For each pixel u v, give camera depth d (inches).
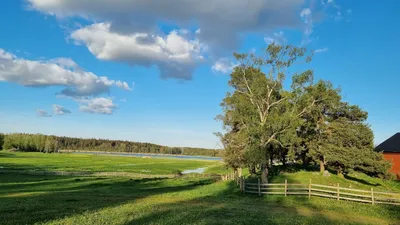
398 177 2305.6
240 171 1953.7
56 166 3469.5
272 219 802.8
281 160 2365.9
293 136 1617.9
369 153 1768.0
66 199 1120.8
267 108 1679.4
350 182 1825.8
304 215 908.6
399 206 1091.9
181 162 6117.1
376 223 833.5
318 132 1998.0
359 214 963.3
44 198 1143.0
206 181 2246.6
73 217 755.4
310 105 1728.6
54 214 791.1
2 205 925.2
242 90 1865.2
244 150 1663.4
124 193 1407.5
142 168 3799.2
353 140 1834.4
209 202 1151.6
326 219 850.8
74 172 2605.8
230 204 1103.0
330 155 1793.8
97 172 2694.4
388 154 2409.0
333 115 2025.1
